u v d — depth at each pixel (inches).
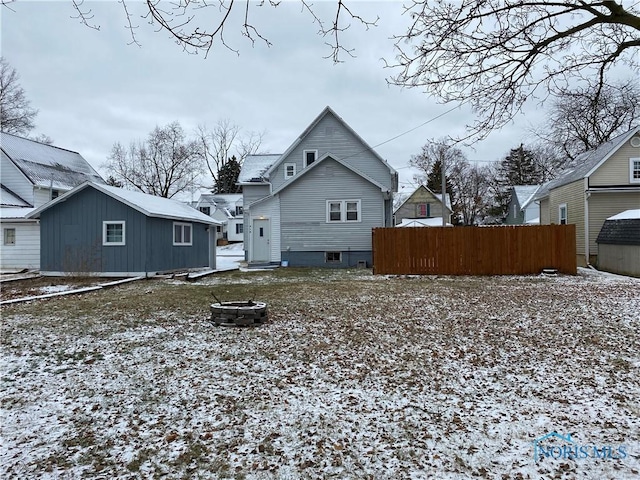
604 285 510.9
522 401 168.9
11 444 138.9
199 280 614.5
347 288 504.1
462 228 671.8
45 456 131.3
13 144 1054.4
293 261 816.3
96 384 190.7
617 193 742.5
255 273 716.0
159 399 173.8
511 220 1798.7
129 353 235.8
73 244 651.5
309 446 135.8
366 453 131.1
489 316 328.5
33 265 772.0
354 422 151.9
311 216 813.2
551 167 1649.9
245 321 296.2
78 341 260.7
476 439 138.8
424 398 172.7
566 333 272.7
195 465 125.7
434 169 1971.0
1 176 979.9
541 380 191.5
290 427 148.6
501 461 125.4
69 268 635.5
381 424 150.2
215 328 292.5
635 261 600.7
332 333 277.0
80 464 126.8
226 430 146.9
